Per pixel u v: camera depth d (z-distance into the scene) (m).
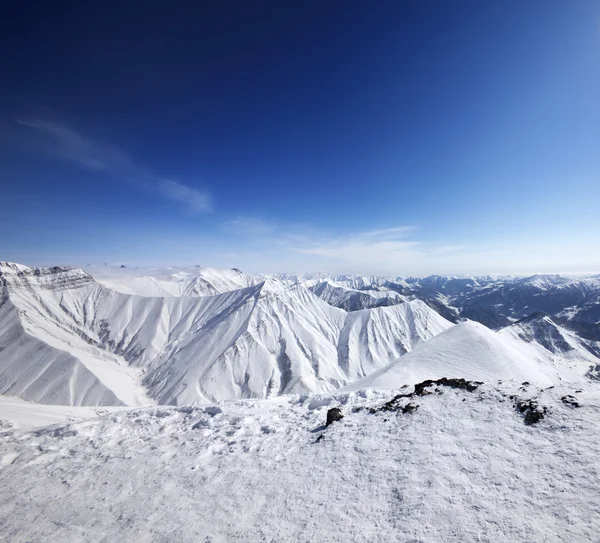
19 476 18.38
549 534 8.87
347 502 12.34
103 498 15.29
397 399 22.02
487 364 52.09
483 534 9.44
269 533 11.44
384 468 14.06
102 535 12.63
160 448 20.42
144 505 14.30
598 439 12.28
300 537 10.95
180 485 15.62
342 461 15.49
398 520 10.80
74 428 24.58
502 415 16.28
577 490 10.15
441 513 10.65
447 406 18.86
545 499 10.16
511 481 11.39
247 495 14.04
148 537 12.16
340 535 10.70
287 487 14.16
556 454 12.20
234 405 28.20
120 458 19.53
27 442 23.16
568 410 14.83
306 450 17.55
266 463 16.75
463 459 13.37
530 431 14.24
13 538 12.99
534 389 18.36
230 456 18.14
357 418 20.38
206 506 13.64
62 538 12.70
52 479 17.73
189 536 11.90
